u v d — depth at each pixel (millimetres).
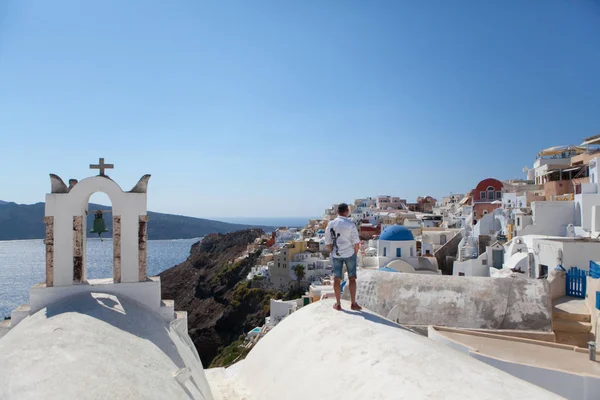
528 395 3922
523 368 8742
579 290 14914
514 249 27625
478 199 65625
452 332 10633
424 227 68188
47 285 7023
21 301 98250
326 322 6441
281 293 75250
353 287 6883
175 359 5809
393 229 38312
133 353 4984
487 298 11078
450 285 11523
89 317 5660
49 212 7043
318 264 78562
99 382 3875
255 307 75812
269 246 109062
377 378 4547
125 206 7352
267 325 47125
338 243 6844
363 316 6473
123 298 7027
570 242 18453
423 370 4477
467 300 11148
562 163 48188
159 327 6598
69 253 7113
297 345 6281
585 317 12688
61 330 4965
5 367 4121
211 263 124375
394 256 37344
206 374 7996
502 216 40156
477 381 4180
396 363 4734
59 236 7070
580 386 8273
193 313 90750
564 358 9391
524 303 10930
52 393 3531
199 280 108750
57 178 7180
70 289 6996
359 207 122625
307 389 5195
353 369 4949
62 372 3885
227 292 90938
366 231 79188
